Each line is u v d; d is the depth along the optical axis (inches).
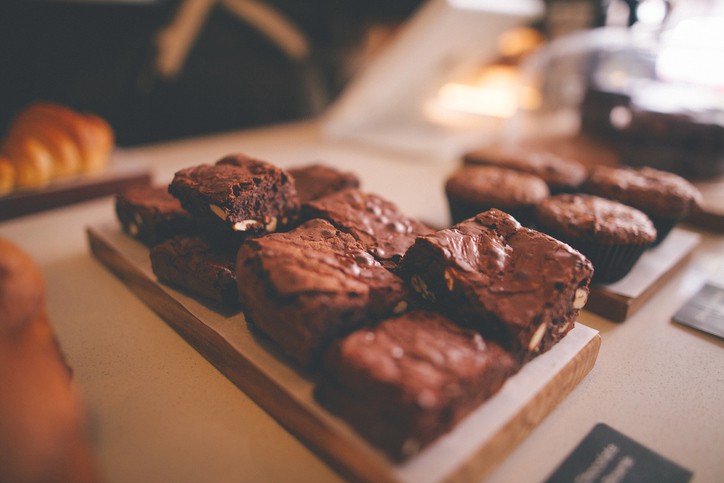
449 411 8.5
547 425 10.2
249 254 10.2
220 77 30.2
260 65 31.8
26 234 17.7
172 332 12.8
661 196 14.9
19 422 7.7
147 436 10.0
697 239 16.2
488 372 9.1
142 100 27.8
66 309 13.6
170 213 13.9
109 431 10.1
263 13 30.2
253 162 12.7
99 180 20.3
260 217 12.2
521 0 26.2
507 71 31.6
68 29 24.5
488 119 30.8
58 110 20.5
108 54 26.0
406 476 8.2
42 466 7.6
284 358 10.5
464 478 8.5
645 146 20.8
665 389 11.2
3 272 8.9
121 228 15.9
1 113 24.0
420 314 10.1
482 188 15.5
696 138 20.1
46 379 8.5
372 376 8.6
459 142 27.1
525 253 10.5
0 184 18.3
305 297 9.3
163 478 9.3
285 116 34.2
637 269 14.5
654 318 13.5
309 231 11.1
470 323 10.0
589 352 11.1
